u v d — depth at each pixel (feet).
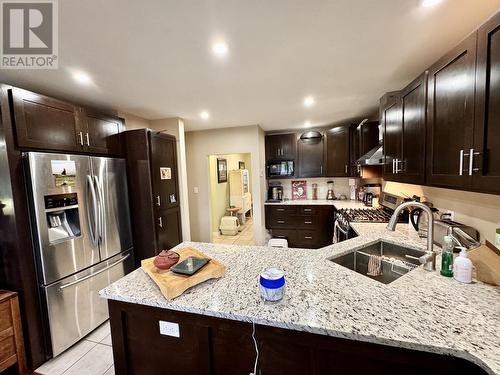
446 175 4.33
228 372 3.47
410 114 5.81
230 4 3.87
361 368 2.90
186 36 4.78
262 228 14.32
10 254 5.80
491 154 3.29
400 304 3.22
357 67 6.47
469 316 2.93
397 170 6.67
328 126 14.82
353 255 5.67
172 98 8.56
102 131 8.38
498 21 3.11
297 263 4.83
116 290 3.93
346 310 3.14
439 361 2.61
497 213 4.52
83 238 7.03
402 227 7.51
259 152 14.03
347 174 13.82
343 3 3.95
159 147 9.78
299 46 5.31
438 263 4.52
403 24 4.57
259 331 3.22
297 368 3.14
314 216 13.89
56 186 6.34
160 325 3.74
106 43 4.92
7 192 5.66
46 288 6.08
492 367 2.20
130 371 4.02
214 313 3.28
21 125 5.87
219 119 12.05
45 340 6.16
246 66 6.22
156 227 9.43
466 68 3.75
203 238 15.20
